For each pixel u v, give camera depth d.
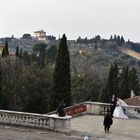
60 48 52.44
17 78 76.25
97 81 105.06
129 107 37.03
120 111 36.03
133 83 91.50
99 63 159.00
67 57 52.41
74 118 34.88
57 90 52.28
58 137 25.81
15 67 77.62
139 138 27.52
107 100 81.69
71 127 30.00
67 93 52.50
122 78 87.62
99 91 101.50
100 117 36.06
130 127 31.66
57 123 27.64
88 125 31.47
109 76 82.69
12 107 73.19
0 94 68.69
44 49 141.38
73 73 89.81
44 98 75.69
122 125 32.34
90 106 37.66
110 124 29.03
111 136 27.50
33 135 25.92
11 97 73.50
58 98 52.22
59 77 52.22
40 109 75.50
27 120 28.67
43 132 27.20
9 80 74.56
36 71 76.50
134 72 93.56
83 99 86.88
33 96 75.06
